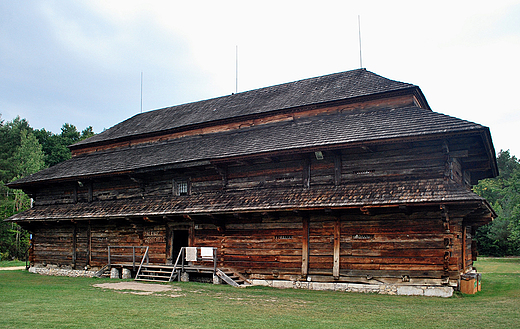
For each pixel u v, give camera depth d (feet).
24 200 163.32
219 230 62.08
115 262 73.77
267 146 58.39
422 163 50.39
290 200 54.44
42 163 178.19
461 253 56.44
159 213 63.72
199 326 29.66
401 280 49.80
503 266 106.83
